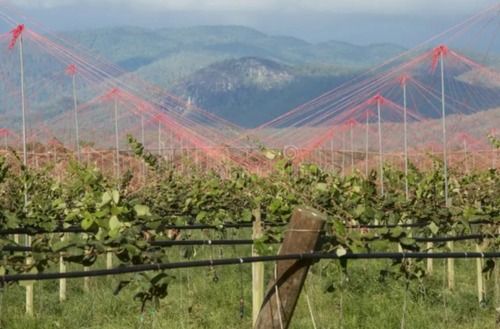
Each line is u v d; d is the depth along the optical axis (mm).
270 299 8781
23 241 22766
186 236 20328
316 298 15656
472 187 18062
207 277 19359
